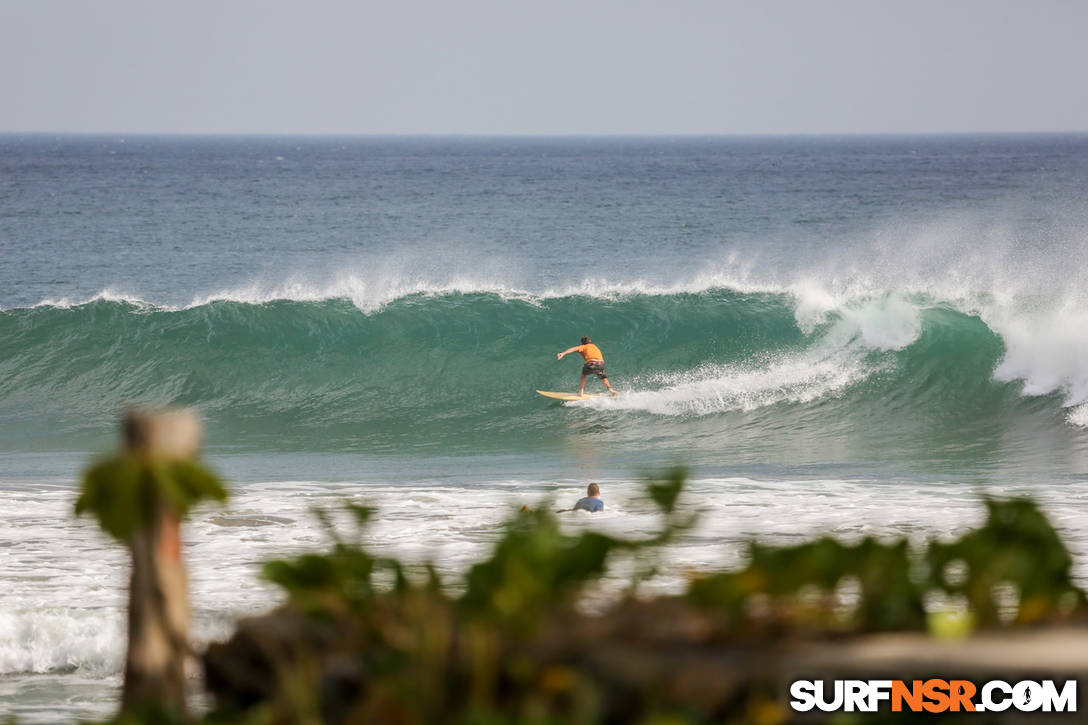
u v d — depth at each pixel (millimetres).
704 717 5656
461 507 47312
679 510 6449
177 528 6504
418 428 80062
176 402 89000
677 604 6262
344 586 6418
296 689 6047
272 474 60938
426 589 6293
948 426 76688
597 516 44188
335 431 79375
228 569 35875
